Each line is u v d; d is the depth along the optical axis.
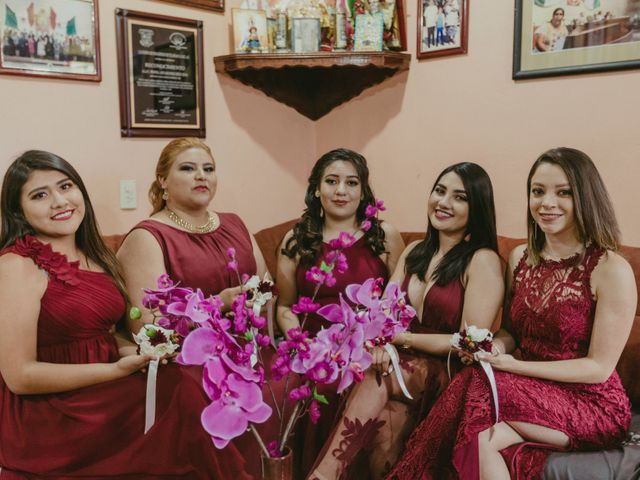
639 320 1.72
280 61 2.37
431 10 2.41
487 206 1.72
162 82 2.29
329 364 0.97
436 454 1.46
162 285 1.08
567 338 1.51
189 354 0.91
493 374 1.45
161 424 1.38
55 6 1.99
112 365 1.43
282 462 1.07
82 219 1.57
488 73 2.28
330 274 1.07
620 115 1.98
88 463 1.40
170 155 1.81
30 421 1.41
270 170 2.74
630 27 1.92
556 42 2.08
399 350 1.72
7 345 1.38
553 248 1.58
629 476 1.36
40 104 2.00
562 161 1.49
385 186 2.70
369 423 1.55
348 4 2.43
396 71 2.52
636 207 1.99
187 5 2.33
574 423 1.42
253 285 1.08
